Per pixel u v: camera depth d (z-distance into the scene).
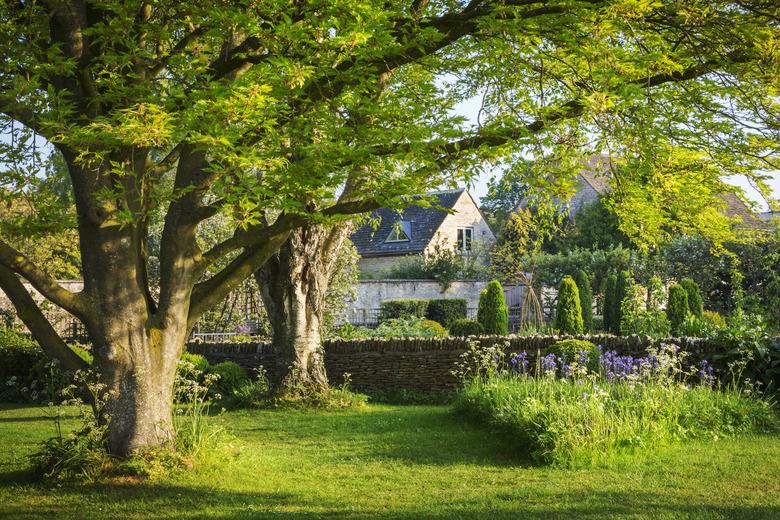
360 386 14.27
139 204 7.11
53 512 6.06
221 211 5.86
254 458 8.02
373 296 33.34
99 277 7.20
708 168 7.23
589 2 5.83
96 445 7.27
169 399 7.57
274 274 12.69
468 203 43.59
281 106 5.71
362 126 6.02
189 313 7.75
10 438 9.87
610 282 27.81
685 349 12.58
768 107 6.57
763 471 7.36
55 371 13.90
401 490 6.93
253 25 5.55
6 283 7.24
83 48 6.56
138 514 6.01
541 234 9.17
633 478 7.17
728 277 29.73
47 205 6.31
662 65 5.95
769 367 11.71
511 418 8.90
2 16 6.46
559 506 6.17
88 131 5.23
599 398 8.70
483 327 19.72
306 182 5.72
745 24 5.91
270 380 15.34
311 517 5.96
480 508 6.18
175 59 6.21
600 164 7.98
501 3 6.26
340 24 5.58
